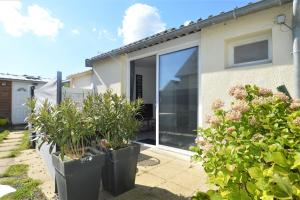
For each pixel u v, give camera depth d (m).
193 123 4.34
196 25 3.88
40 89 4.53
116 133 3.05
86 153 2.74
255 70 3.31
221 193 1.21
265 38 3.34
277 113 1.58
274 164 1.08
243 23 3.46
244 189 1.16
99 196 2.86
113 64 6.45
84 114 2.86
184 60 4.56
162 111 5.07
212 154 1.54
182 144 4.57
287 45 2.99
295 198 0.96
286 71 2.99
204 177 3.39
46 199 2.77
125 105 3.16
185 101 4.52
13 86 11.59
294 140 1.26
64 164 2.26
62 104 2.69
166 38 4.62
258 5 3.05
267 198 0.98
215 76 3.82
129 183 3.00
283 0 2.88
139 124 3.25
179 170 3.73
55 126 2.51
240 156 1.29
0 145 6.17
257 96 1.80
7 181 3.33
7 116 11.33
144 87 8.54
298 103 1.62
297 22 2.77
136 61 6.81
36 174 3.67
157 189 3.01
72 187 2.33
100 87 6.99
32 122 2.58
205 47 3.99
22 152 5.25
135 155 3.06
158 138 5.14
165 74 5.01
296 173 1.01
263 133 1.47
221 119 1.71
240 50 3.64
